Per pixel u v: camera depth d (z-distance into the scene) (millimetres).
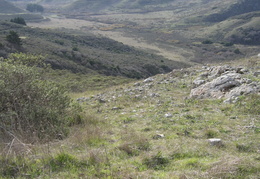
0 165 4281
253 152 4734
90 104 11008
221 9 169250
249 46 91938
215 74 11742
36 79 7098
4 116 5934
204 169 4203
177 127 6539
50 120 6434
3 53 31344
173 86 12094
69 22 141000
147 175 4070
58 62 34156
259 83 8891
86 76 30812
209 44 94875
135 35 111875
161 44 94125
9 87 6379
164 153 4930
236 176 3848
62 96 7223
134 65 49500
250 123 6230
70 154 4703
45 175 4082
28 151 4793
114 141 5863
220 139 5238
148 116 7996
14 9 154625
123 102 10547
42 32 65438
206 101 8719
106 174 4105
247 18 120562
